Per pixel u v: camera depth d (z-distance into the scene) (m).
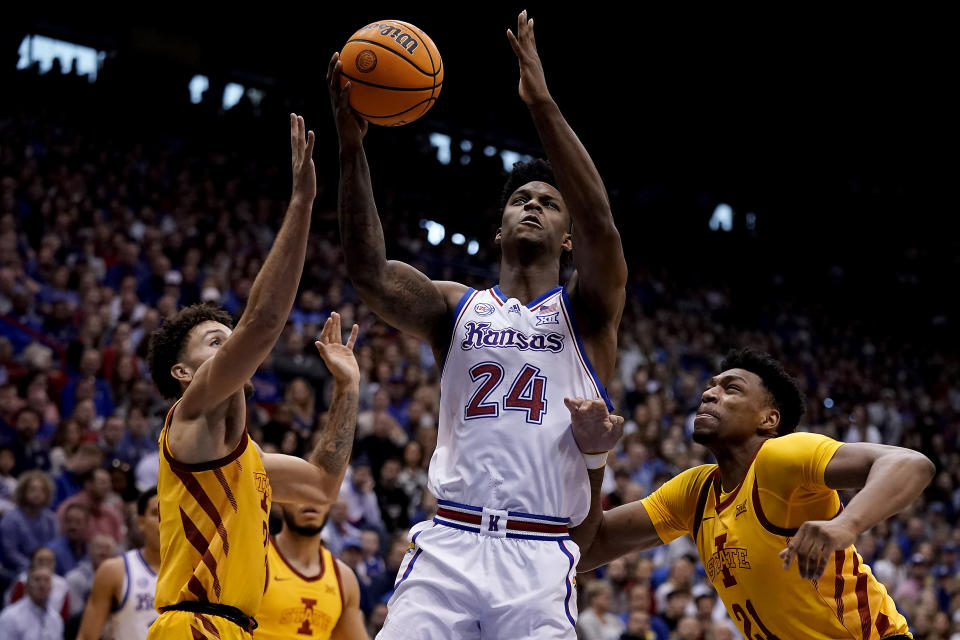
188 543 3.20
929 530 12.59
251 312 3.07
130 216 13.52
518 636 3.05
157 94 18.09
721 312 21.05
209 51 18.89
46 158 14.70
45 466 8.12
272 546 5.11
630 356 15.07
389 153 20.14
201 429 3.21
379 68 3.24
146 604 5.42
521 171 3.67
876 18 20.83
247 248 14.59
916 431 16.64
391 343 12.68
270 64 19.50
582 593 8.94
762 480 3.60
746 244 23.92
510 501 3.14
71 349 9.88
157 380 3.58
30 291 10.69
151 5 18.30
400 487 9.20
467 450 3.21
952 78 22.64
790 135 23.92
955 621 9.98
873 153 24.64
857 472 3.33
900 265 24.64
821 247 24.61
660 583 9.45
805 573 2.89
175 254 12.97
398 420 10.77
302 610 5.00
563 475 3.19
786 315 22.12
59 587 6.71
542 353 3.27
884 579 10.51
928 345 23.25
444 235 19.83
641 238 22.92
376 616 7.51
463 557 3.13
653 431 11.94
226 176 16.91
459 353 3.31
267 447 8.66
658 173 23.67
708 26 20.75
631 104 22.42
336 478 3.87
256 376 10.26
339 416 3.92
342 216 3.29
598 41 20.92
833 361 20.30
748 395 3.86
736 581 3.78
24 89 16.70
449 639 3.07
